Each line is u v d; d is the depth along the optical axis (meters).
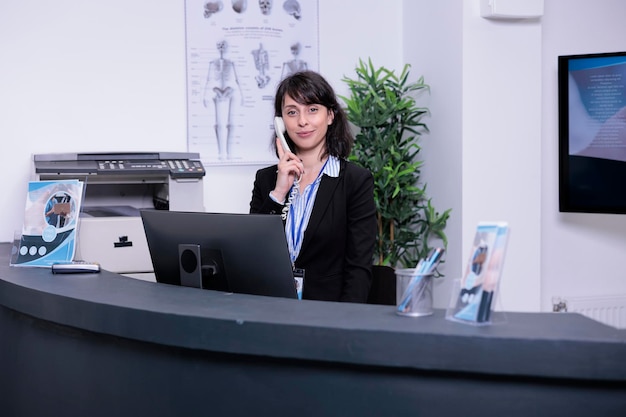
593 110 3.41
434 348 1.31
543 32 3.72
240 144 3.66
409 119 3.62
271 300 1.66
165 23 3.52
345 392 1.43
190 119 3.57
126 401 1.72
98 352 1.78
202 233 1.86
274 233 1.75
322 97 2.42
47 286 1.90
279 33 3.70
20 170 3.33
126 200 3.32
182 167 3.03
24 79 3.32
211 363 1.56
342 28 3.81
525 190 3.52
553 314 1.47
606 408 1.29
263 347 1.43
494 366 1.28
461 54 3.39
